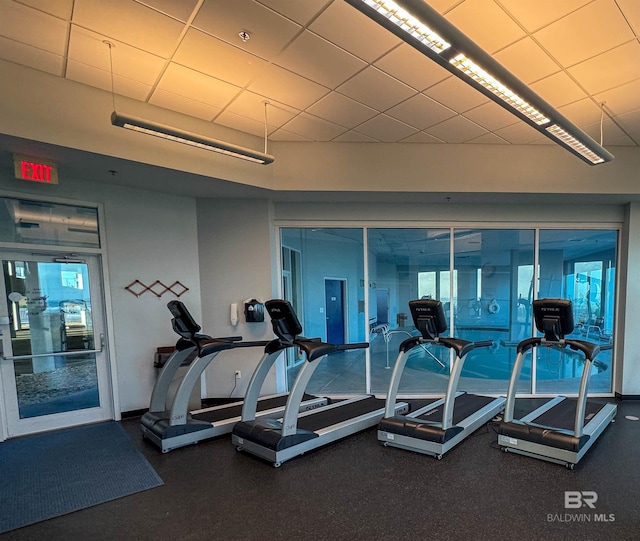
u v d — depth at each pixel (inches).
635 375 187.8
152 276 173.8
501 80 85.5
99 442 138.9
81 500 100.9
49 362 151.6
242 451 130.3
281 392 190.9
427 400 186.4
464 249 200.7
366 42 98.7
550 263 200.8
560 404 158.6
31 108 108.4
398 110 137.9
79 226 156.3
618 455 124.7
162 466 119.8
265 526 89.4
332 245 200.7
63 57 103.4
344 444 135.6
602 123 145.6
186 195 180.7
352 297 200.1
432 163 169.9
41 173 126.3
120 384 164.7
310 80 117.4
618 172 171.2
